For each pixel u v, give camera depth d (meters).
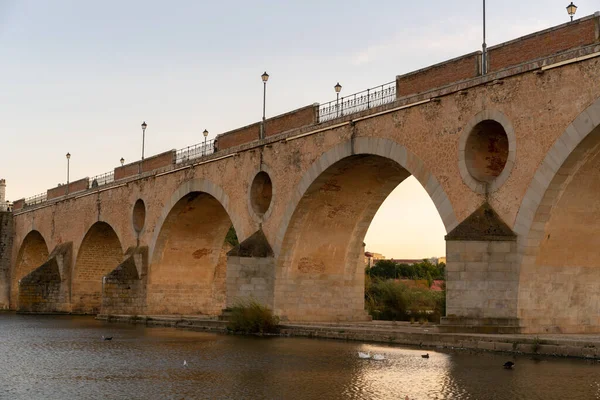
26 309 59.66
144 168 51.31
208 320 37.31
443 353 23.00
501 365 19.67
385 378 18.03
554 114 24.03
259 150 38.88
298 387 16.98
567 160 23.55
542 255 25.27
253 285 36.56
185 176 45.72
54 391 16.72
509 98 25.61
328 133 34.00
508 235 25.12
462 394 15.62
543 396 15.27
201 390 16.70
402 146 29.97
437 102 28.44
